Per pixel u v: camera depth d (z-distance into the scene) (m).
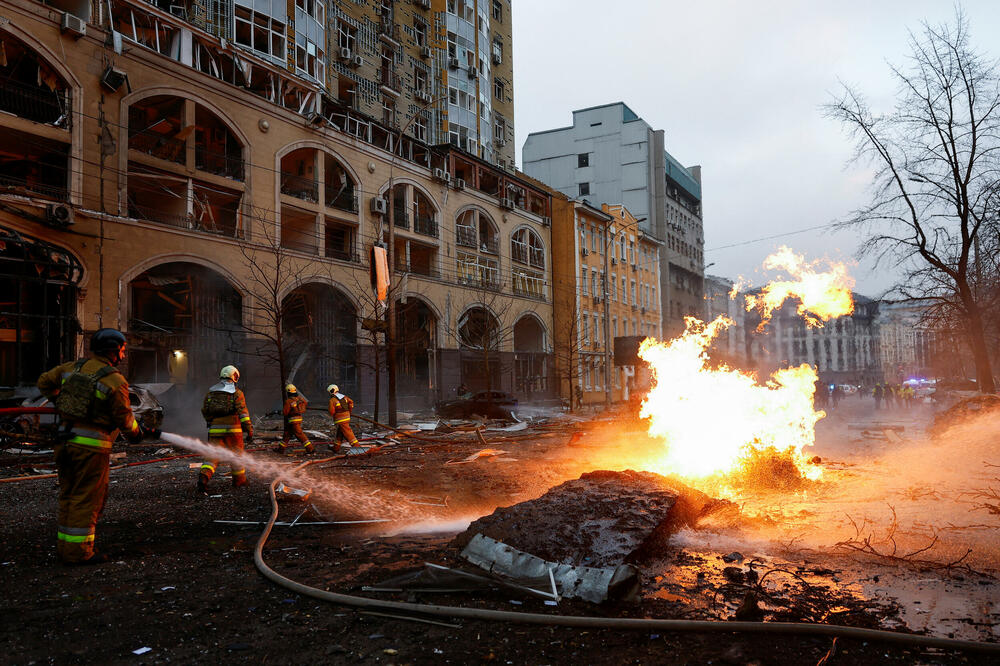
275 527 6.18
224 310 25.75
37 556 5.14
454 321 37.34
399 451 14.04
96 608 3.89
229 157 25.95
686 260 75.00
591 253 51.72
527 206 46.41
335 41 35.94
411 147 36.38
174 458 12.47
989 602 3.91
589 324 50.53
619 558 4.37
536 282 46.66
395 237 33.81
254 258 25.61
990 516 6.19
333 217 30.27
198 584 4.36
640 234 60.81
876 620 3.62
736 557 4.87
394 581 4.26
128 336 21.53
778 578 4.40
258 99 26.56
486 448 14.02
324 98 30.97
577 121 71.88
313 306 30.66
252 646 3.32
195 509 7.14
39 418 13.41
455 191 38.62
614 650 3.25
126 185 21.81
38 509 7.28
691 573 4.51
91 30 20.88
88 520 4.91
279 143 27.50
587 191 71.06
